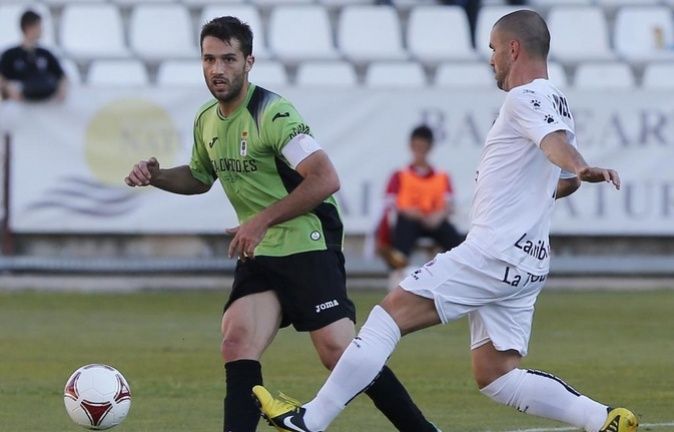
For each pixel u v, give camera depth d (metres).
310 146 22.89
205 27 23.16
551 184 22.20
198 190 25.31
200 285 59.75
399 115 59.75
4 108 57.53
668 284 62.75
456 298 21.94
